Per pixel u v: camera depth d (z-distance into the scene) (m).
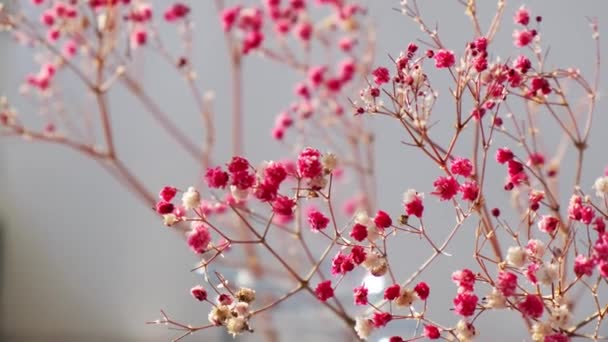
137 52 1.39
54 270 1.69
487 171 1.23
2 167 1.69
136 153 1.56
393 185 1.33
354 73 1.18
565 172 1.24
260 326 1.26
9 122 1.26
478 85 0.97
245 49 1.17
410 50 0.97
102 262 1.65
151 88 1.53
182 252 1.59
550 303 0.98
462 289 0.95
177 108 1.52
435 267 1.25
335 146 1.25
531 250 0.95
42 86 1.23
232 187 0.96
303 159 0.96
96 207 1.65
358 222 0.97
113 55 1.36
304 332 1.24
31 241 1.70
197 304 1.58
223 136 1.49
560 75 1.13
